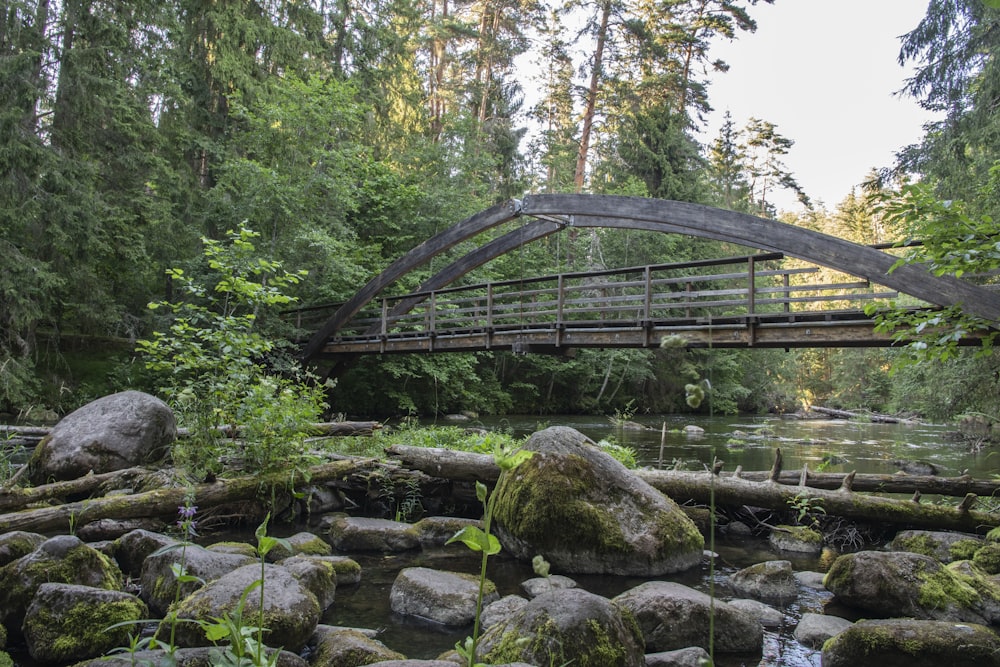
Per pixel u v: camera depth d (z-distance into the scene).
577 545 5.25
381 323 16.94
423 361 20.48
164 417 6.99
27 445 9.00
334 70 22.58
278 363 16.39
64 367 15.89
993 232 3.86
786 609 4.57
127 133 15.38
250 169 16.31
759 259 9.96
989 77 12.30
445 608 4.11
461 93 34.09
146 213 15.83
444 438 10.45
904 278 8.34
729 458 12.05
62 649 3.23
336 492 7.42
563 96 34.78
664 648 3.78
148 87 16.09
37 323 15.94
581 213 12.85
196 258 16.00
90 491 5.95
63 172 14.14
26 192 13.38
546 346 13.33
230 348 6.53
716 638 3.82
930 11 13.23
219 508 6.23
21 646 3.44
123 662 2.62
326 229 17.14
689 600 3.89
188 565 3.99
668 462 11.08
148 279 17.42
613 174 31.98
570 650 2.89
